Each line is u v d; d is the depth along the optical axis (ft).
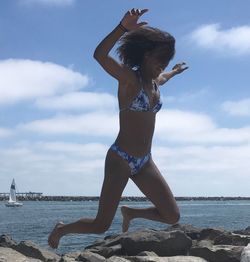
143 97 7.90
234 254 14.30
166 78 9.01
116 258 14.17
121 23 7.37
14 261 13.89
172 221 8.35
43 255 17.15
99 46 7.50
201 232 17.98
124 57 7.98
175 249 15.40
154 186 8.23
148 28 7.97
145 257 14.21
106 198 7.96
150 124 8.12
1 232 52.75
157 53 7.95
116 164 7.99
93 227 8.02
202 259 14.43
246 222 74.84
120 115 8.08
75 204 245.24
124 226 9.11
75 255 15.99
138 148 8.02
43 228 59.98
